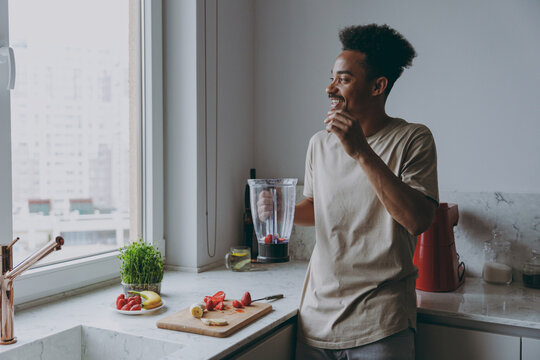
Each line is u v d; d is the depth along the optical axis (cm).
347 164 133
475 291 164
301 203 154
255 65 225
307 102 215
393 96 197
